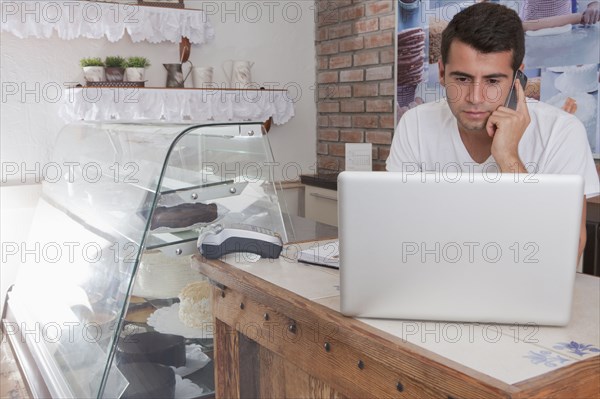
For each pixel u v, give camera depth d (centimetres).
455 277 103
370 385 107
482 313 104
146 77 352
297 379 130
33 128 326
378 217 103
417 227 102
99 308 161
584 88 256
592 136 255
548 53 268
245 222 168
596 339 99
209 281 158
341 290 108
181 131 157
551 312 102
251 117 359
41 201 253
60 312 191
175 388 161
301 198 409
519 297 102
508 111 157
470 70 151
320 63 409
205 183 161
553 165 168
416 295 105
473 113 159
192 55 366
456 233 101
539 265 100
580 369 87
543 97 272
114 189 176
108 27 322
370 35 366
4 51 315
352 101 384
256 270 142
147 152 165
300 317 117
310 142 415
